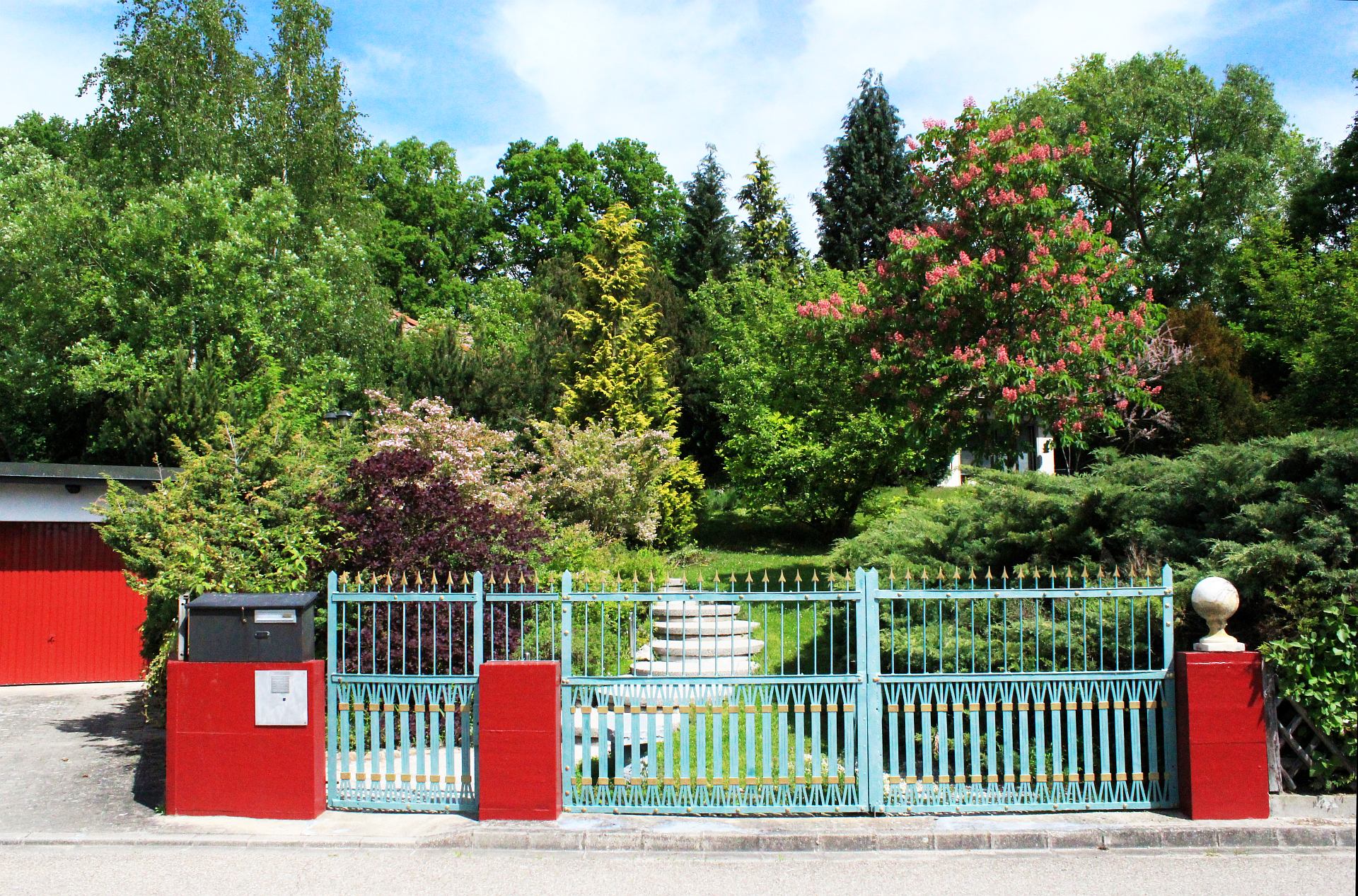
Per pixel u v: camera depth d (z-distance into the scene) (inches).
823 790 269.1
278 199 887.1
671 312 1091.9
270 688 270.5
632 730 269.6
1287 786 271.6
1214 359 762.8
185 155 909.2
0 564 537.6
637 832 251.8
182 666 274.1
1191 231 1159.6
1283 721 274.7
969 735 309.7
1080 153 531.5
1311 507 289.9
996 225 520.4
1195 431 678.5
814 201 1448.1
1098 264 516.4
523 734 263.1
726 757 269.0
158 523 367.6
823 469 784.3
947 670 306.5
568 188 1587.1
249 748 270.5
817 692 267.9
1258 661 260.7
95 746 374.9
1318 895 218.5
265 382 785.6
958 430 534.9
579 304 917.2
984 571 374.0
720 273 1427.2
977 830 251.6
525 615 378.0
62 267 832.9
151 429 734.5
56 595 546.6
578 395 858.8
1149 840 249.4
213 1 938.1
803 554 772.0
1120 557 344.8
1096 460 668.7
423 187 1504.7
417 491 386.6
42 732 404.2
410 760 316.5
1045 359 500.4
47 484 537.0
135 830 261.4
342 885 225.8
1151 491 346.9
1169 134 1159.6
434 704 275.4
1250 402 701.3
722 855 246.7
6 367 858.8
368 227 1044.5
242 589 347.6
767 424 807.7
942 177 540.7
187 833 258.2
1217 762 258.8
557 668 265.6
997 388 505.4
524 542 390.6
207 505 374.9
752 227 1628.9
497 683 264.1
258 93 951.6
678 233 1579.7
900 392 553.3
